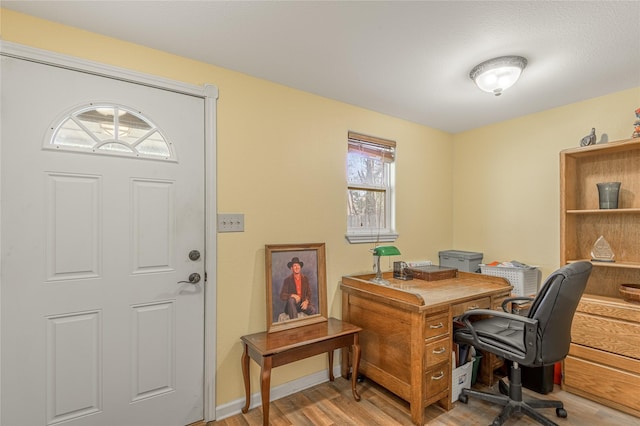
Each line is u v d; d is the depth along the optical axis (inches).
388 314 84.0
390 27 63.4
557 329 68.3
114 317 66.6
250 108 84.9
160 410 71.2
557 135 106.0
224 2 56.2
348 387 92.1
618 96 93.2
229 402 79.5
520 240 115.1
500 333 77.7
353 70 82.0
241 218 82.8
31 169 59.5
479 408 82.0
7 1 55.6
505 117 116.9
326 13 59.2
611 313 81.4
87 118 64.7
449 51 72.2
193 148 76.2
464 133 134.3
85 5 56.8
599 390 82.8
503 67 74.2
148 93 71.1
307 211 95.2
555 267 106.0
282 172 90.4
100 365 65.1
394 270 109.9
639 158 88.7
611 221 93.3
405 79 86.7
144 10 58.3
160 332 71.5
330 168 100.6
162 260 71.9
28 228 59.2
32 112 59.8
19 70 58.9
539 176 110.3
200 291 76.7
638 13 57.5
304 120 95.0
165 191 72.6
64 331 62.0
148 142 70.9
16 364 58.1
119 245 67.2
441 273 107.7
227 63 78.7
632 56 73.0
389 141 115.6
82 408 63.4
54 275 61.2
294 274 90.1
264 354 70.1
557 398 86.2
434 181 130.5
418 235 124.5
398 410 80.7
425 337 75.5
